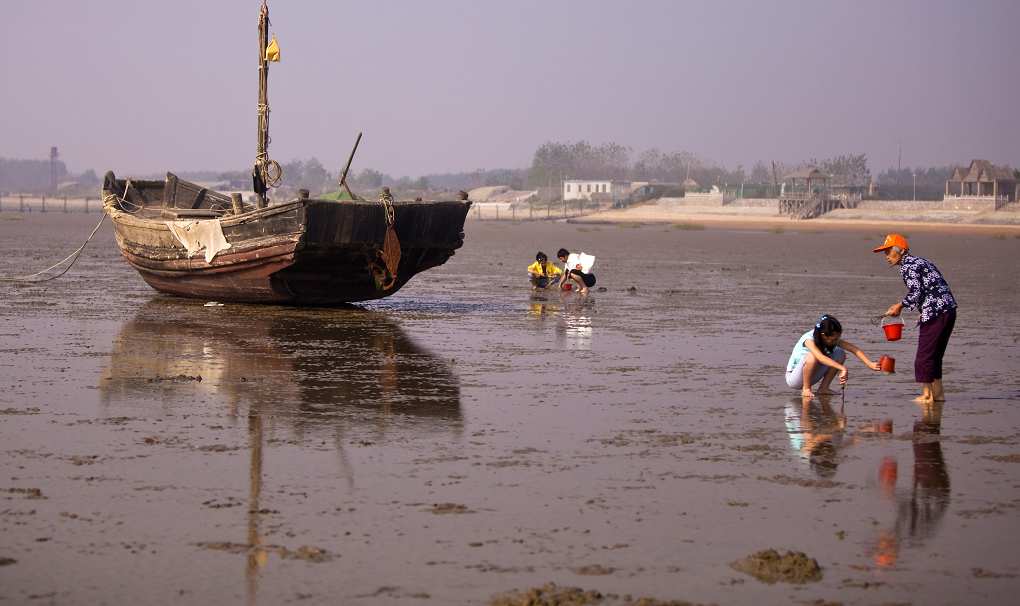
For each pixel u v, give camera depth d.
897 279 33.16
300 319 19.62
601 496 8.26
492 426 10.64
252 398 11.87
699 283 30.72
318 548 6.98
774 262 42.94
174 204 25.53
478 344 16.67
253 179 22.48
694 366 14.71
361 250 20.39
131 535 7.20
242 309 21.09
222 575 6.52
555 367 14.47
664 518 7.74
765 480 8.78
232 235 20.58
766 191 154.62
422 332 18.06
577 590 6.32
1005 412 11.69
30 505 7.80
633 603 6.19
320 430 10.32
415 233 21.30
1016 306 24.67
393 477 8.68
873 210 129.88
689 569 6.74
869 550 7.13
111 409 11.14
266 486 8.37
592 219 142.12
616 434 10.38
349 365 14.33
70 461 9.01
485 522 7.58
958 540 7.34
